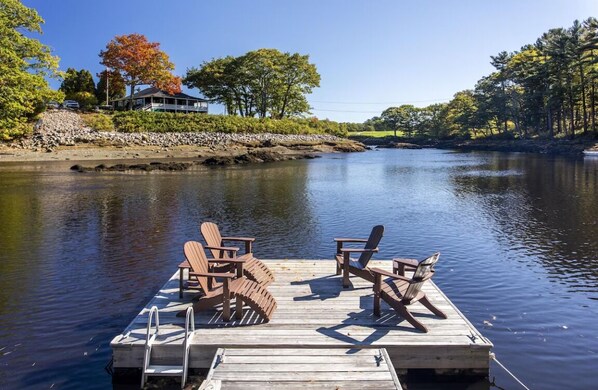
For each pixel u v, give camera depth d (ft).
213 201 72.08
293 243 45.98
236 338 20.13
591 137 209.67
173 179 103.86
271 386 16.49
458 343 19.65
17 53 138.82
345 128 350.64
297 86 288.30
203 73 270.05
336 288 27.48
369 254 27.86
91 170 120.57
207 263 25.11
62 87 247.09
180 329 21.13
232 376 17.13
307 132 269.85
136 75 228.22
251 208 65.87
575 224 54.44
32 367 20.85
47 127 164.66
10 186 87.25
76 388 19.17
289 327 21.45
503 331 24.99
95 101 237.25
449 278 34.58
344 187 91.81
